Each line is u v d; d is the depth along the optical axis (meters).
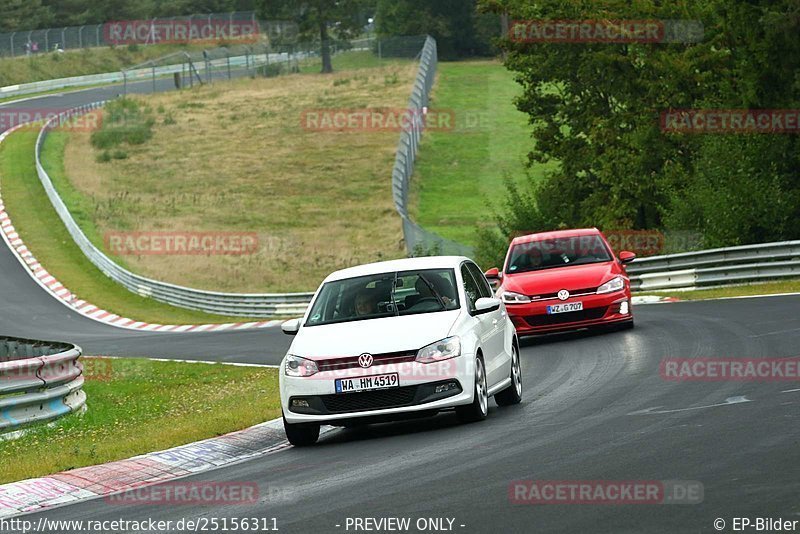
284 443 42.72
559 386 49.75
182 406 59.94
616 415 39.00
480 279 47.88
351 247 188.38
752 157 111.44
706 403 39.38
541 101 154.75
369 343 40.72
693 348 56.44
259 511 29.02
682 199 119.94
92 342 116.31
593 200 145.12
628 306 68.25
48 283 168.50
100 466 38.84
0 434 49.84
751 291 87.75
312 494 30.61
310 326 43.50
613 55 138.62
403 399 40.25
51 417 53.31
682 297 90.81
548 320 67.50
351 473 33.34
